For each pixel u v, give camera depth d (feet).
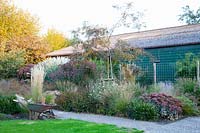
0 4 84.84
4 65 63.93
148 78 58.54
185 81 42.34
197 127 26.32
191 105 34.04
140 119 30.63
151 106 30.89
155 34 69.72
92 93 37.32
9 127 24.72
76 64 48.32
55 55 77.41
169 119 30.63
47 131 23.03
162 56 59.47
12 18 86.63
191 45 55.67
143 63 60.18
